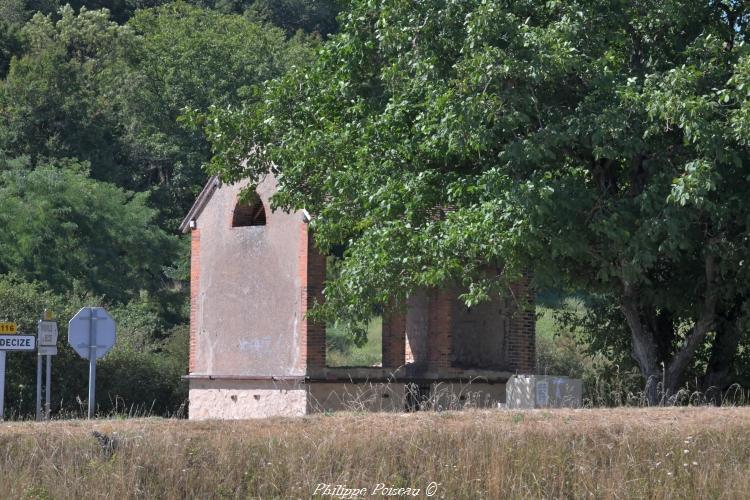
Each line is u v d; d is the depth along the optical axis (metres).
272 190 76.00
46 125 164.25
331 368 73.56
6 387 100.94
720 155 48.00
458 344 80.25
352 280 56.69
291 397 72.19
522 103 51.00
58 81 166.62
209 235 80.25
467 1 53.44
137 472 38.41
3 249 127.56
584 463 40.22
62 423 44.03
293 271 74.25
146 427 42.03
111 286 136.00
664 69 55.72
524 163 51.44
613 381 71.81
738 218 51.38
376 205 57.44
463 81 50.59
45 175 137.25
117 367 109.06
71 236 132.88
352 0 61.69
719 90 51.06
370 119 57.75
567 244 49.88
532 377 62.06
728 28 56.91
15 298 105.69
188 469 38.69
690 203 49.56
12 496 36.72
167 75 175.12
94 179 156.88
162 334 135.50
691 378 67.62
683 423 43.44
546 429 41.75
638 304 60.44
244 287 77.38
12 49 186.38
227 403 76.81
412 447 40.12
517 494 38.69
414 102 57.25
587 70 51.88
